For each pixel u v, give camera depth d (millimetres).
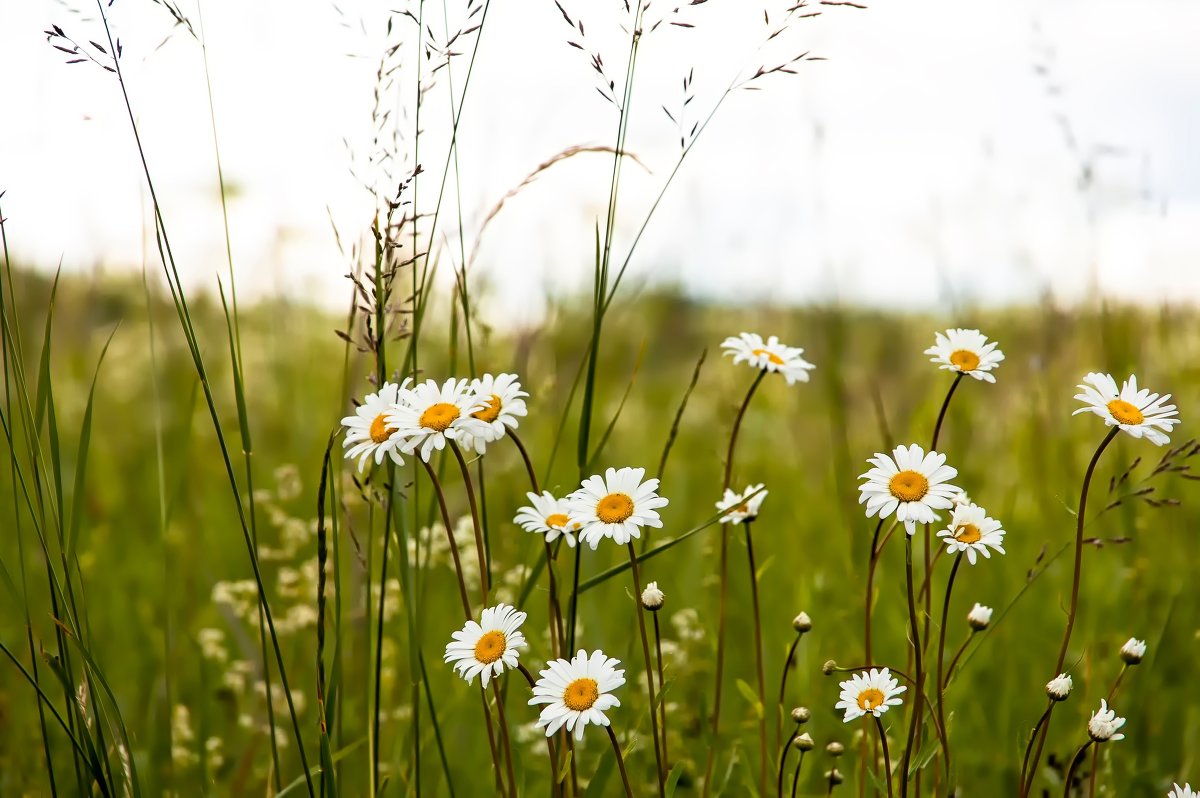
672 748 1313
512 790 1127
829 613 1419
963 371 1091
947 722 1115
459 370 1375
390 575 1421
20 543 1151
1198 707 1359
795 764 1294
